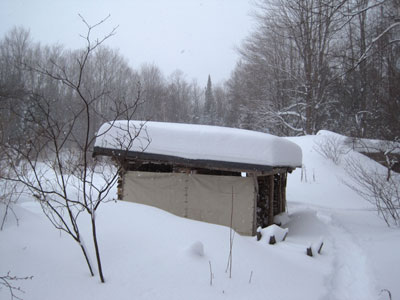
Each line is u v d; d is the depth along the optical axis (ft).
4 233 11.48
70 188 23.56
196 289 9.84
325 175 42.96
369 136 57.00
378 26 32.68
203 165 19.38
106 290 9.16
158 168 26.48
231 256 12.24
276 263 13.35
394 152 40.98
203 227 14.87
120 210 15.38
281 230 18.28
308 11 25.79
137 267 10.52
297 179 42.83
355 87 64.54
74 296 8.73
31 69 15.83
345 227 24.94
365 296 12.81
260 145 18.72
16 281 9.00
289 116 84.48
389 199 26.45
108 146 20.27
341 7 24.52
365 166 43.55
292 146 23.38
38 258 10.36
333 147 49.14
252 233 19.77
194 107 147.84
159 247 11.99
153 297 9.10
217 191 20.97
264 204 25.20
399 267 14.78
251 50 92.27
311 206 34.04
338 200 36.29
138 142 20.15
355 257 17.88
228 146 19.15
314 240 20.20
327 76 57.98
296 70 83.82
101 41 10.64
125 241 12.16
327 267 15.02
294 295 10.84
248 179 20.38
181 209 21.62
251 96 93.30
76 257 10.81
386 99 37.50
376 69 39.99
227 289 10.16
